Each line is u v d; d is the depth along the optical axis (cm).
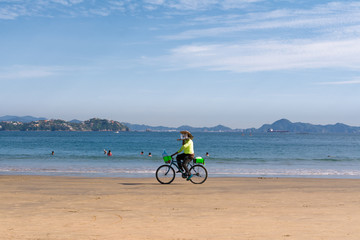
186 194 1185
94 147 6494
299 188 1382
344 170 2530
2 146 6688
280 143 9812
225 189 1329
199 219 789
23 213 848
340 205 987
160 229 689
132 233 655
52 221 758
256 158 3912
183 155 1483
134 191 1254
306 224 740
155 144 7944
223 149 6238
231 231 676
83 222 751
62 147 6438
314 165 3009
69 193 1193
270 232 669
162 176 1516
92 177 1775
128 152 5091
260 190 1305
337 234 654
